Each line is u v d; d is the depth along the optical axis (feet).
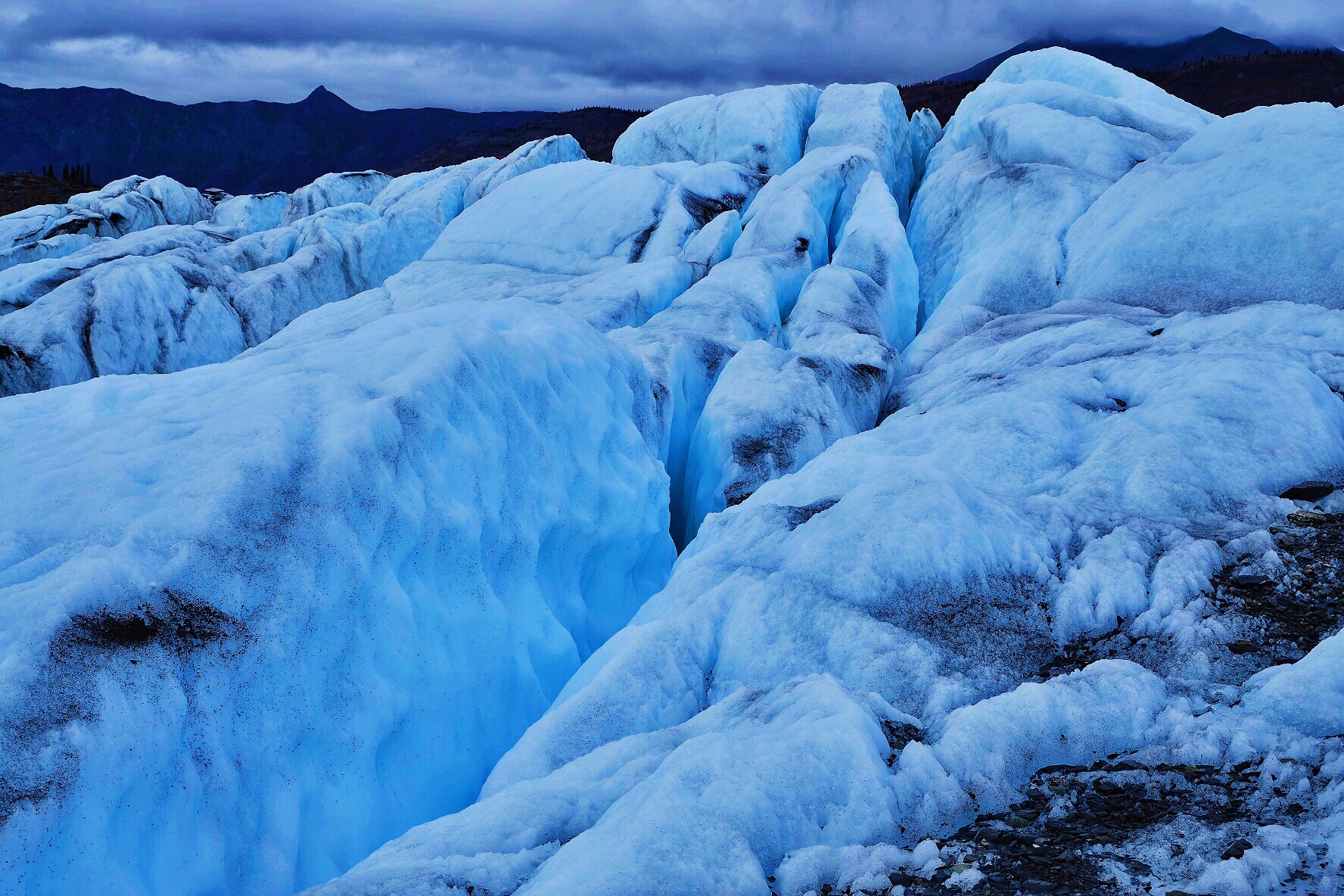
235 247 104.88
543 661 23.58
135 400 25.53
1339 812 10.77
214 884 14.46
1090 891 10.11
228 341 85.97
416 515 20.34
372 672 18.38
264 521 17.58
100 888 12.80
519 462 24.62
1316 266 43.04
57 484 17.85
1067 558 21.57
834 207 75.00
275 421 19.44
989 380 38.73
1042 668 18.12
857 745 13.07
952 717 14.87
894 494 22.89
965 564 20.70
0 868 11.90
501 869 12.47
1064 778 13.16
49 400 25.27
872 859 11.21
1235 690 14.96
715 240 69.56
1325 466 24.85
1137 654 17.85
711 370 47.42
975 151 79.00
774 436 38.37
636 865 10.67
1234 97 551.59
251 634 16.38
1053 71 89.15
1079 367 34.65
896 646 18.47
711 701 19.36
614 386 31.63
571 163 89.45
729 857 11.00
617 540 29.17
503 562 23.54
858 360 47.98
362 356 24.16
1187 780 12.44
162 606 15.43
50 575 14.88
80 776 13.07
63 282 87.40
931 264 70.79
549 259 77.15
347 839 16.78
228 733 15.56
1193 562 19.79
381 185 143.64
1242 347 32.40
